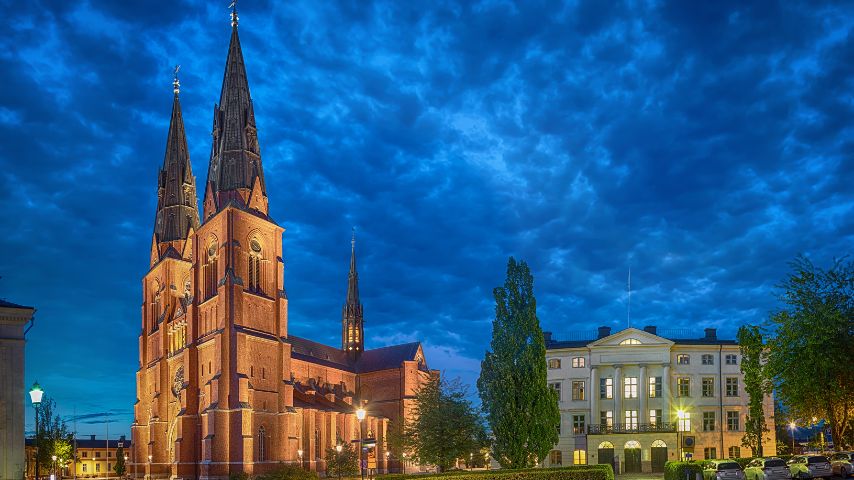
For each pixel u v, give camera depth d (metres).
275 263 113.88
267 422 104.88
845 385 51.62
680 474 54.91
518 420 55.53
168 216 126.56
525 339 57.25
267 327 109.62
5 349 38.47
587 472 48.50
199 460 104.19
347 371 147.50
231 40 118.75
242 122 114.50
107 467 195.50
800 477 52.41
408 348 147.62
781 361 54.28
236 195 111.06
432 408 70.69
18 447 38.03
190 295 114.88
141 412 123.25
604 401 90.31
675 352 90.00
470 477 45.78
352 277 158.75
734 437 88.19
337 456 98.94
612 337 90.75
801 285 53.16
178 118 130.38
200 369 107.69
